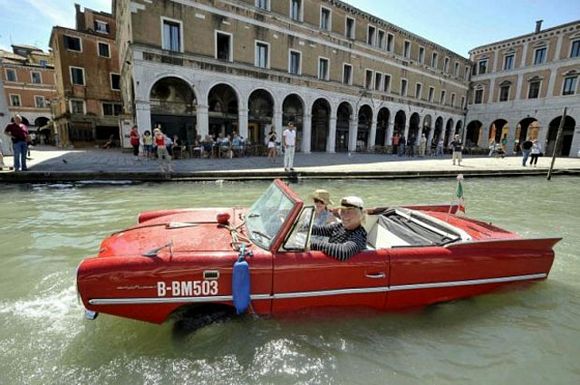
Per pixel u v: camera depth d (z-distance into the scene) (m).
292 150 12.31
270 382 2.37
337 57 25.95
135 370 2.40
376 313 3.14
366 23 27.62
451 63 37.19
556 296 3.67
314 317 2.95
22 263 4.07
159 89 19.50
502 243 3.42
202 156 17.30
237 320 2.89
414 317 3.19
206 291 2.64
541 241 3.58
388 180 13.14
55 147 28.19
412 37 31.94
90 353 2.54
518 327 3.12
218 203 7.77
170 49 18.03
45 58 45.00
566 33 30.92
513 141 36.19
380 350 2.74
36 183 9.45
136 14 16.53
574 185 13.52
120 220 6.05
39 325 2.84
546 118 33.03
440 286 3.19
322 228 3.55
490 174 15.55
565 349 2.84
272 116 23.05
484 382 2.46
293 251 2.88
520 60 35.03
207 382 2.33
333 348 2.73
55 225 5.67
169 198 8.15
